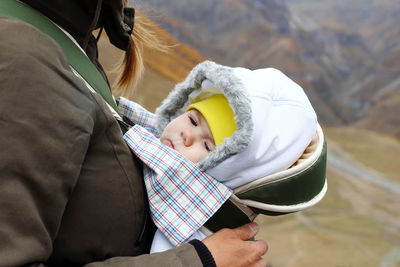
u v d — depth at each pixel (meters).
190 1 71.62
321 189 1.37
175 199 1.18
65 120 0.80
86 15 1.14
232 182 1.24
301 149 1.29
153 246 1.19
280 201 1.26
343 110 69.88
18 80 0.75
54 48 0.85
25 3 1.04
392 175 36.91
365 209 25.14
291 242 16.73
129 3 1.53
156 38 1.63
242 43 70.06
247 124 1.17
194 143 1.32
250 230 1.20
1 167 0.70
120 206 1.00
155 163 1.17
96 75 1.12
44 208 0.77
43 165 0.75
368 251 17.14
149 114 1.56
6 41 0.78
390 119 67.12
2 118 0.72
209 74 1.30
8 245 0.69
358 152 44.41
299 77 70.25
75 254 0.95
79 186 0.92
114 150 0.98
